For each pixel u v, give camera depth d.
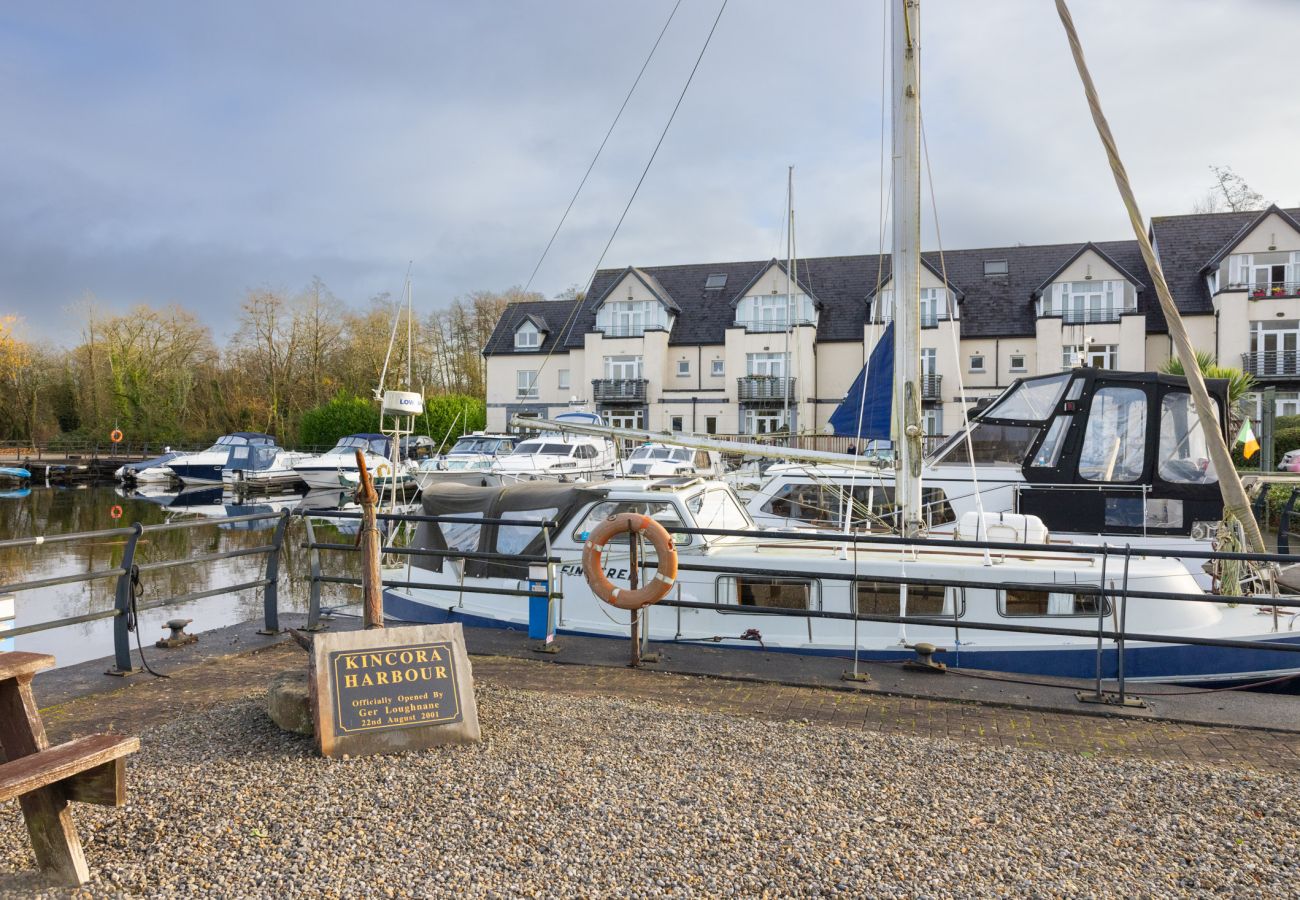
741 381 50.34
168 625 7.80
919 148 9.27
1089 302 45.19
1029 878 3.65
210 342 70.56
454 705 5.10
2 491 46.84
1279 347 42.16
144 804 4.17
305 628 8.32
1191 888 3.60
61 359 67.88
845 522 11.90
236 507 37.62
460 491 9.73
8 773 3.14
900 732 5.52
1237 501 6.91
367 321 70.31
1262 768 5.00
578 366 54.66
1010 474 12.39
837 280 52.00
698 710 5.89
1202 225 46.72
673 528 6.95
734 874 3.63
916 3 9.11
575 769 4.68
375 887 3.48
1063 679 6.88
